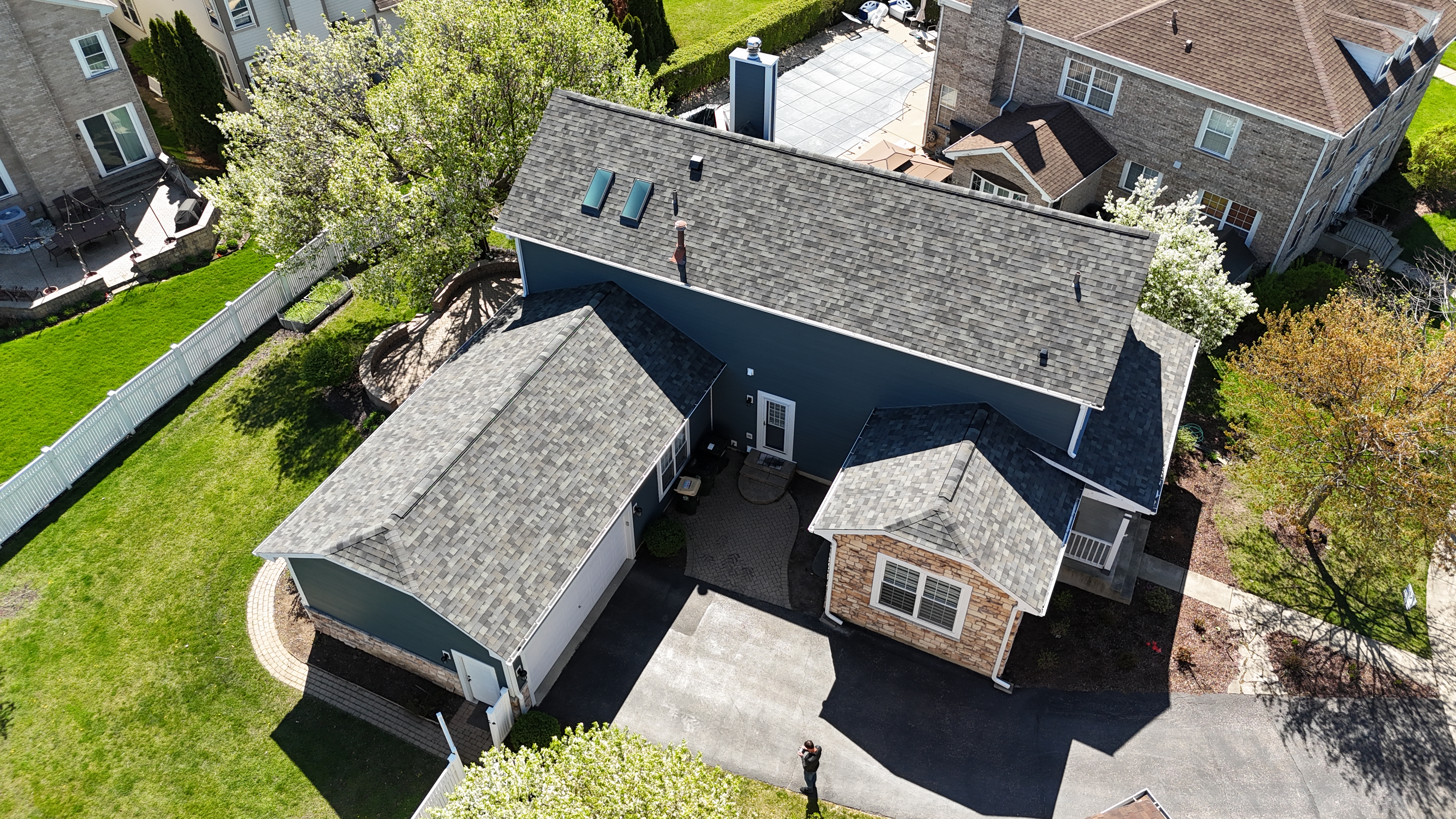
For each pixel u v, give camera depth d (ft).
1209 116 100.01
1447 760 64.80
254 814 62.69
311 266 97.66
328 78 95.61
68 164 107.65
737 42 142.92
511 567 64.03
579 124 82.99
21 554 77.71
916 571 66.18
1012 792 63.57
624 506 70.38
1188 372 78.38
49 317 98.48
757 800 63.36
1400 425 68.08
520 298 87.40
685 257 76.54
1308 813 62.03
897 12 158.10
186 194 114.01
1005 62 114.42
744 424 85.76
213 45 124.77
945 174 115.65
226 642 72.18
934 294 70.90
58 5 100.78
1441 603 74.90
